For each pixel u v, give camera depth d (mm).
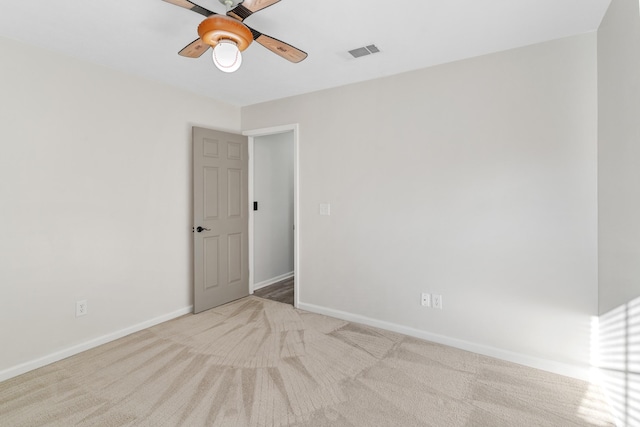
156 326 3156
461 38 2295
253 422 1819
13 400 2023
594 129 2184
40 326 2449
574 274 2266
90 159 2725
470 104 2611
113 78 2861
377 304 3113
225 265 3803
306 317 3385
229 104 3916
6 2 1871
